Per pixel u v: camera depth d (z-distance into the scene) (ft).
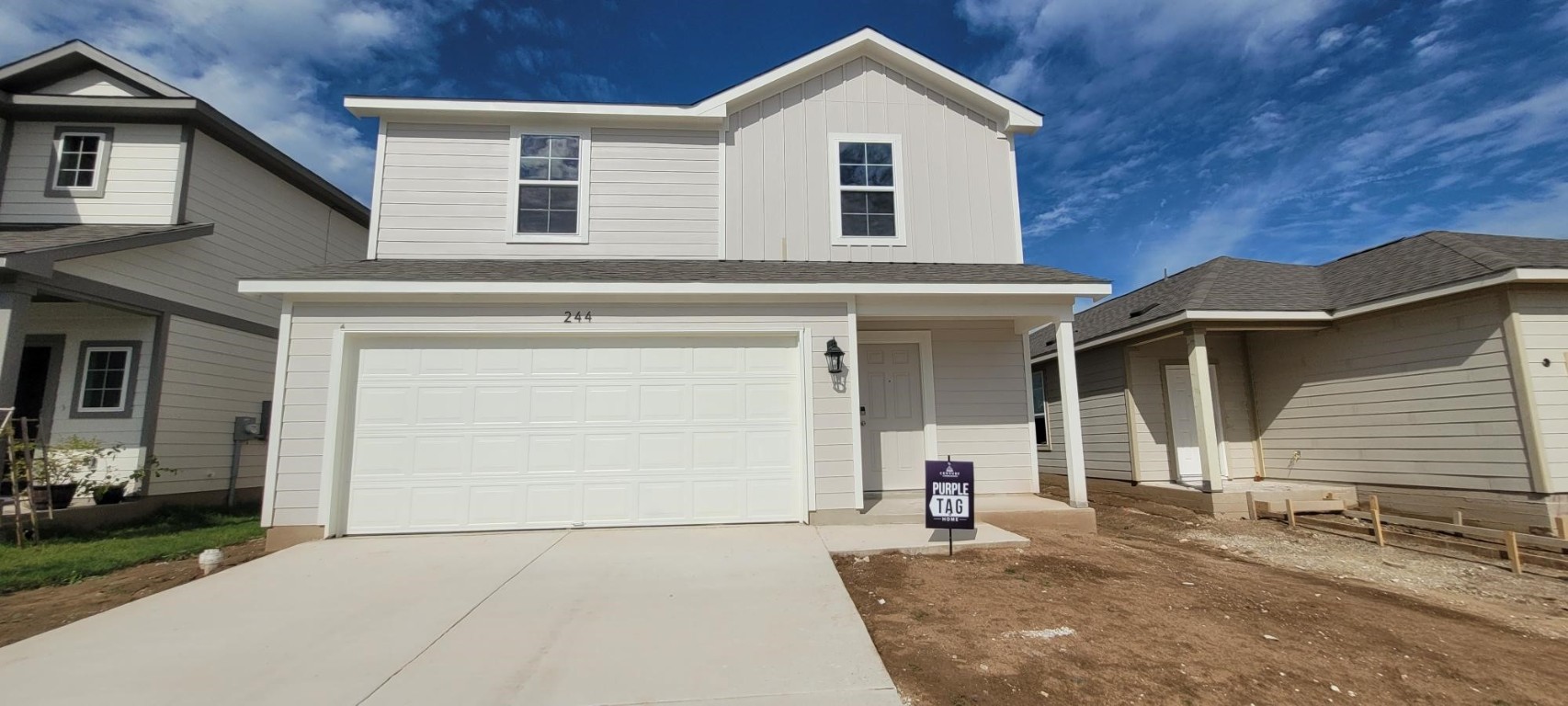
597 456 23.91
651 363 24.59
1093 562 19.67
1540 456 25.81
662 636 13.30
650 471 24.06
